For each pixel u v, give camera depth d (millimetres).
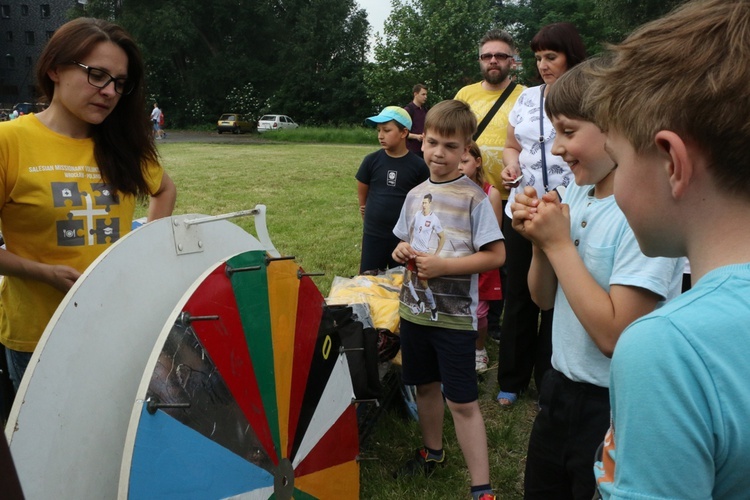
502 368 3588
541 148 3275
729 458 746
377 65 39375
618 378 804
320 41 50438
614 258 1608
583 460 1739
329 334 2121
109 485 1459
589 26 42719
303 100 50438
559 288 1851
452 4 37562
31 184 1934
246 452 1651
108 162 2086
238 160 18719
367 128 42344
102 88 1956
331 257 6391
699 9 813
